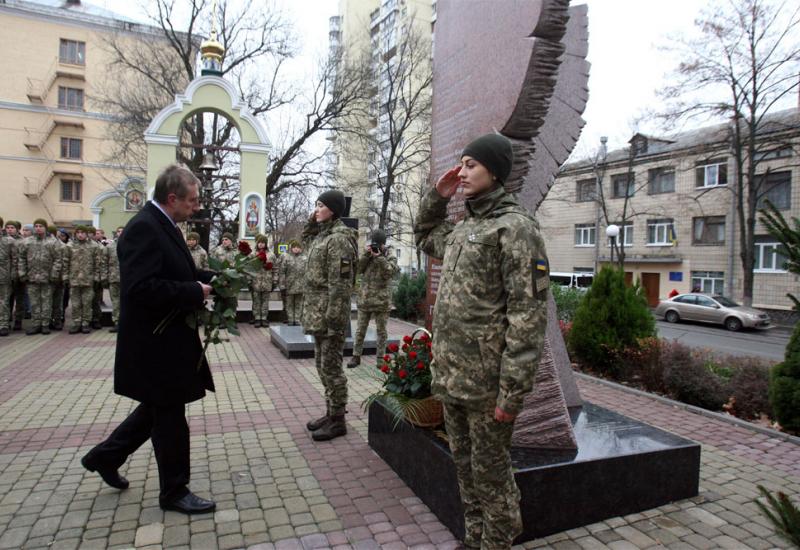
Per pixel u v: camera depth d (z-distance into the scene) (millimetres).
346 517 2881
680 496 3139
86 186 30859
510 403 1946
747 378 5512
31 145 29469
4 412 4711
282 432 4273
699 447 3199
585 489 2820
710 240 23781
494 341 2090
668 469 3086
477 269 2119
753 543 2688
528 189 4629
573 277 25062
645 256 26359
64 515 2848
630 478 2957
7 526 2723
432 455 2947
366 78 21094
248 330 10734
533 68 3227
